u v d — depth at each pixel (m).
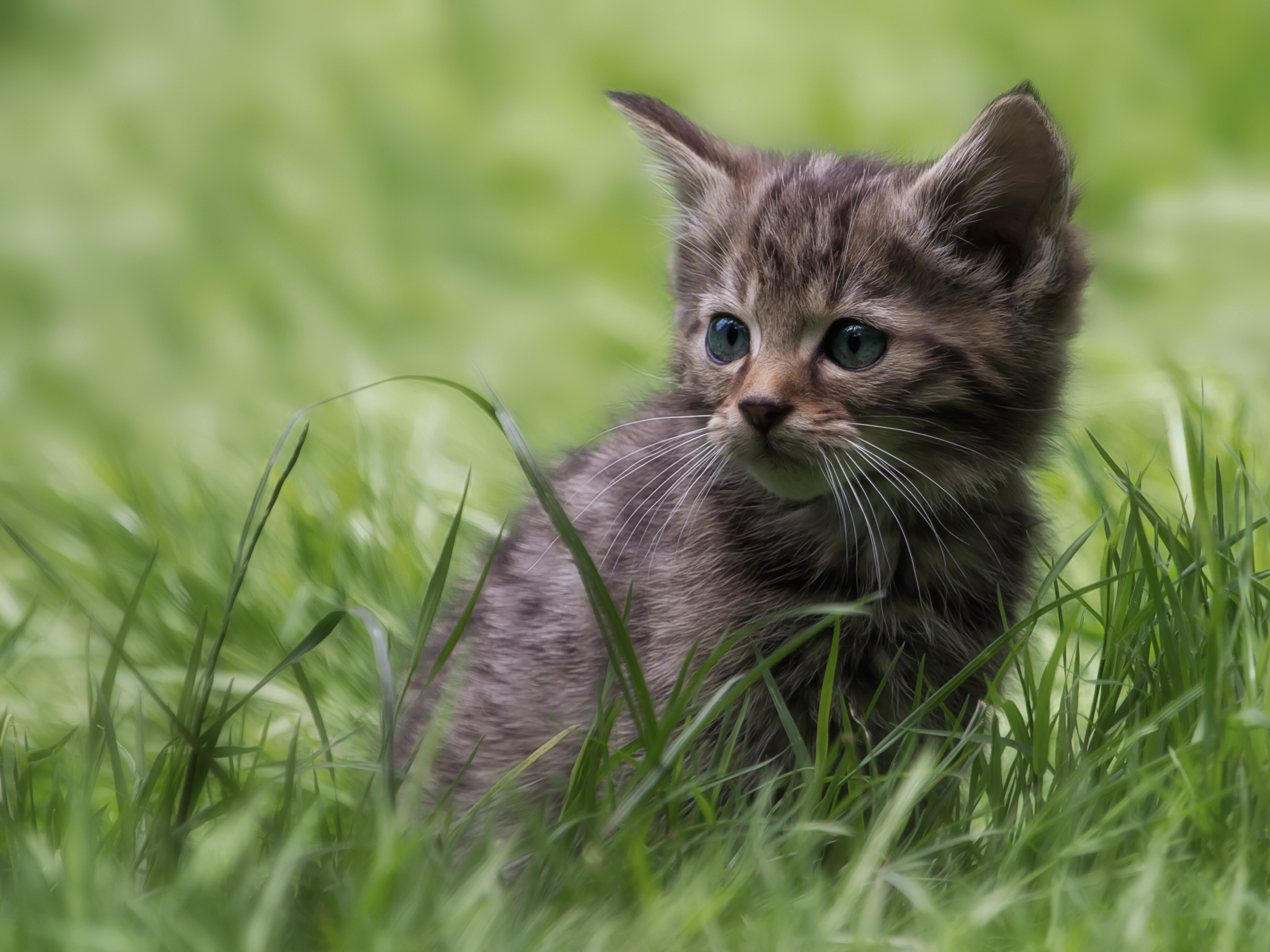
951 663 5.04
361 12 16.11
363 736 5.74
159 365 12.45
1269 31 14.06
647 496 5.34
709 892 3.90
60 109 15.51
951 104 14.05
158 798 4.66
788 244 5.02
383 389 10.05
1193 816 4.06
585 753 4.38
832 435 4.80
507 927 3.75
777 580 5.00
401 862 3.80
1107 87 13.95
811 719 4.99
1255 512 5.64
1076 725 4.61
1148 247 11.66
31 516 8.01
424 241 13.66
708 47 15.20
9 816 4.25
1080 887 3.87
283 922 3.74
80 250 13.86
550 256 13.37
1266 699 4.23
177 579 6.84
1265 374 8.42
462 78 15.38
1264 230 11.63
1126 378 8.72
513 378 11.44
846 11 15.12
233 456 8.84
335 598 6.61
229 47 15.97
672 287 5.75
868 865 3.87
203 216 14.13
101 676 6.33
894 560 5.00
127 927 3.55
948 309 4.93
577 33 15.50
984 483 4.99
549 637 5.38
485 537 6.72
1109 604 4.75
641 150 10.09
